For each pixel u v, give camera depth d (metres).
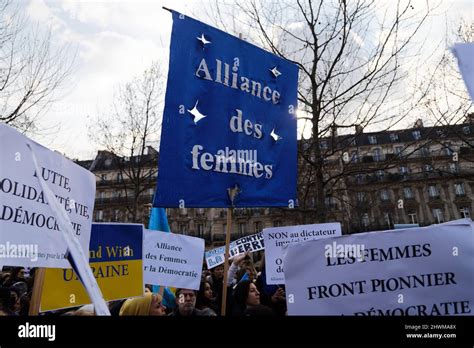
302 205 12.03
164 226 5.73
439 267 2.47
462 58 2.42
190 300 4.59
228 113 3.85
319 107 9.23
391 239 2.51
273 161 4.10
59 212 1.70
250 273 6.73
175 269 5.06
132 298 3.82
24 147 2.06
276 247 5.20
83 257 1.69
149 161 20.27
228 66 3.94
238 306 4.58
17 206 1.99
